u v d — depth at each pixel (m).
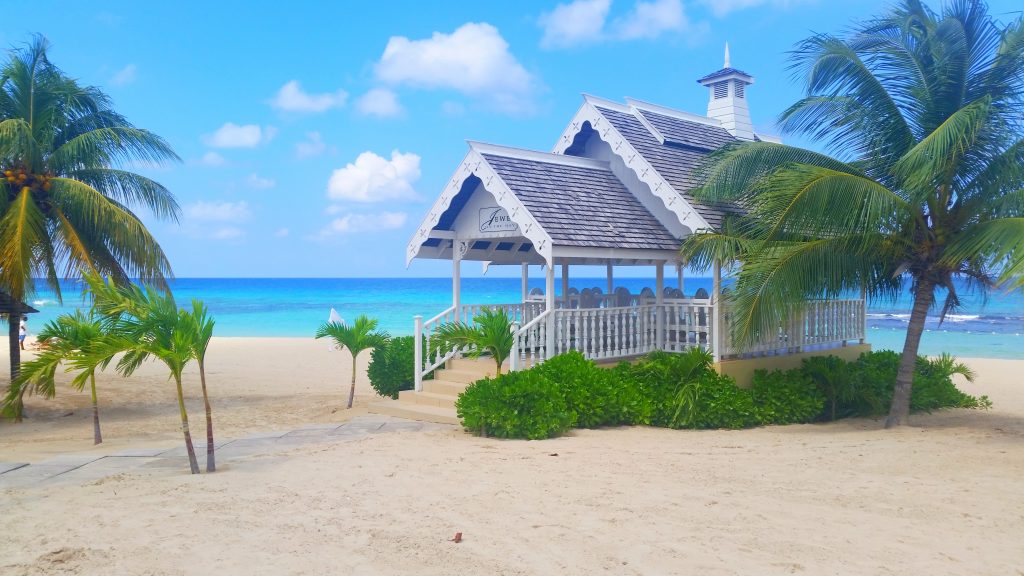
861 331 17.50
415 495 7.58
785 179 11.47
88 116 16.80
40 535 6.32
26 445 11.88
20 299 14.78
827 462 9.34
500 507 7.11
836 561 5.68
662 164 15.23
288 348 32.94
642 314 14.80
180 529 6.47
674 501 7.31
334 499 7.44
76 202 15.02
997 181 11.78
